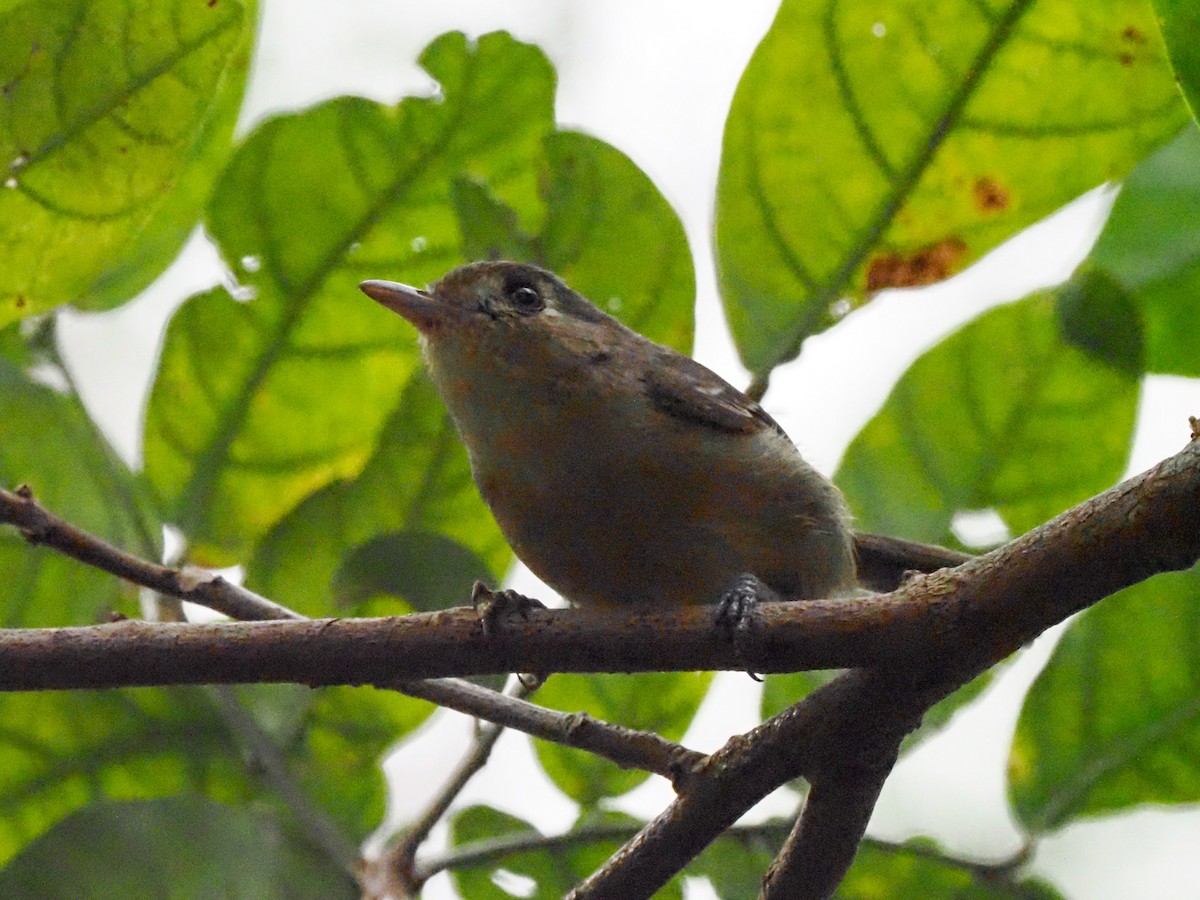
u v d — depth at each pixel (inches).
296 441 315.0
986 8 286.5
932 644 222.1
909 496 316.5
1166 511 205.6
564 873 287.3
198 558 305.3
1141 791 284.2
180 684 234.7
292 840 277.3
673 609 240.1
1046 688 289.0
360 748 293.3
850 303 300.8
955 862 289.9
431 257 324.2
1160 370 295.4
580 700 311.0
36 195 266.5
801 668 230.8
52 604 298.7
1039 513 313.3
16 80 257.0
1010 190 296.0
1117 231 292.8
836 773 239.6
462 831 298.7
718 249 302.0
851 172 298.7
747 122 298.5
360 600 285.0
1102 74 287.0
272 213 316.8
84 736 295.0
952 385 313.1
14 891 257.1
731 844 292.4
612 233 310.2
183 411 309.7
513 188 323.0
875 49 292.0
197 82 262.8
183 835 269.0
